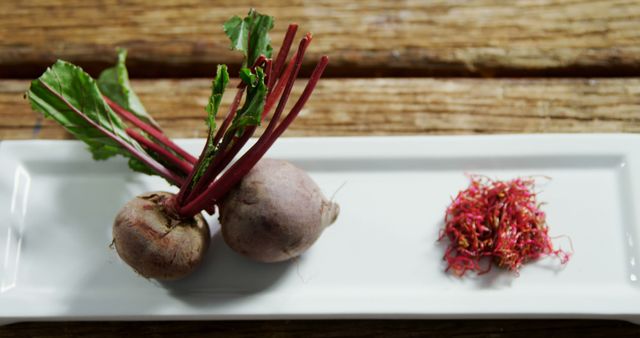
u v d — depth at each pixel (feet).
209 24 2.42
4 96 2.33
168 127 2.30
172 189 2.14
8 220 2.11
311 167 2.15
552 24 2.39
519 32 2.39
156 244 1.92
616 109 2.29
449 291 2.02
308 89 1.91
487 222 2.10
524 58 2.36
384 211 2.11
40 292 2.05
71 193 2.14
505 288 2.02
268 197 1.91
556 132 2.28
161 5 2.43
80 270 2.07
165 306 2.00
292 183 1.93
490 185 2.13
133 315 2.00
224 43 2.40
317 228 1.95
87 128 1.97
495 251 2.04
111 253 2.08
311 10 2.42
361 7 2.42
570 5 2.40
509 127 2.29
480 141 2.14
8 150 2.16
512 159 2.14
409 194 2.12
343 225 2.09
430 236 2.08
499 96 2.31
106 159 2.15
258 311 1.99
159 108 2.32
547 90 2.31
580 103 2.30
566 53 2.36
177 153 2.04
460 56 2.37
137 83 2.35
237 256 2.06
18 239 2.10
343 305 2.00
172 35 2.41
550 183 2.12
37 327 2.11
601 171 2.13
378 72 2.38
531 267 2.05
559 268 2.04
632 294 2.00
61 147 2.16
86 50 2.40
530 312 1.98
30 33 2.41
